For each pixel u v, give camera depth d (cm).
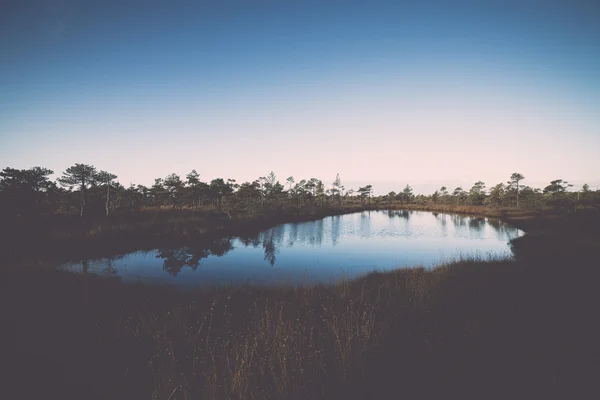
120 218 2716
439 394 310
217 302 797
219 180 4141
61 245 1680
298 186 6962
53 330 507
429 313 563
